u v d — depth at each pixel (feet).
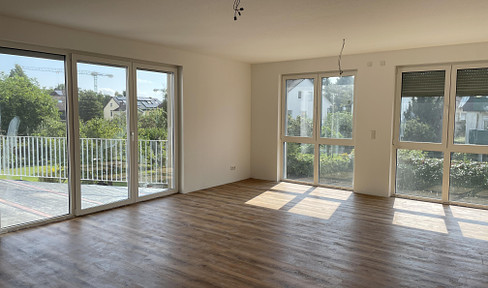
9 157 13.28
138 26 13.87
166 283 9.36
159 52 17.79
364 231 13.62
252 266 10.44
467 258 11.07
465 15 12.03
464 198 17.65
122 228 13.79
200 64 20.21
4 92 13.00
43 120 14.14
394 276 9.82
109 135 16.39
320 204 17.71
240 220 14.98
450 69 17.44
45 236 12.82
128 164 17.34
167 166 19.35
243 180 23.93
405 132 19.02
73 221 14.64
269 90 23.38
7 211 13.30
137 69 17.34
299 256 11.19
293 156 23.20
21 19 12.80
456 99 17.51
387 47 17.75
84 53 15.05
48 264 10.46
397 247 11.99
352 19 12.66
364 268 10.33
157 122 18.57
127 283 9.34
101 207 16.20
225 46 17.84
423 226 14.26
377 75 19.13
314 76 21.72
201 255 11.23
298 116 22.68
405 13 11.86
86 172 15.58
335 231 13.62
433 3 10.76
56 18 12.75
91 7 11.38
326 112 21.49
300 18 12.57
